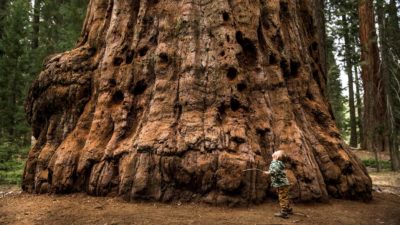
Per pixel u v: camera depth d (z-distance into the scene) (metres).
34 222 7.15
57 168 9.62
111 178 9.00
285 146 9.34
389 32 20.38
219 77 9.37
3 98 21.09
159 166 8.58
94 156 9.41
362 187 9.95
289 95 10.52
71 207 8.14
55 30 26.89
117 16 10.79
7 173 15.48
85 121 10.29
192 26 9.78
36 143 10.91
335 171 9.77
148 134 8.94
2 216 7.65
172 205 8.25
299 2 13.21
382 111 22.84
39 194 9.76
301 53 11.53
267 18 11.01
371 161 22.73
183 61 9.53
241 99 9.45
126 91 9.93
